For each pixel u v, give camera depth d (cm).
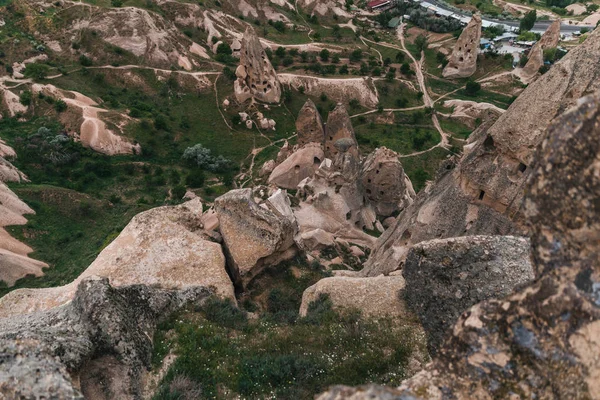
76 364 1395
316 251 4275
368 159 5400
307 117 5981
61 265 4997
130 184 7081
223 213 2667
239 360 1739
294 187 6238
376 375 1695
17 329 1514
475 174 2414
